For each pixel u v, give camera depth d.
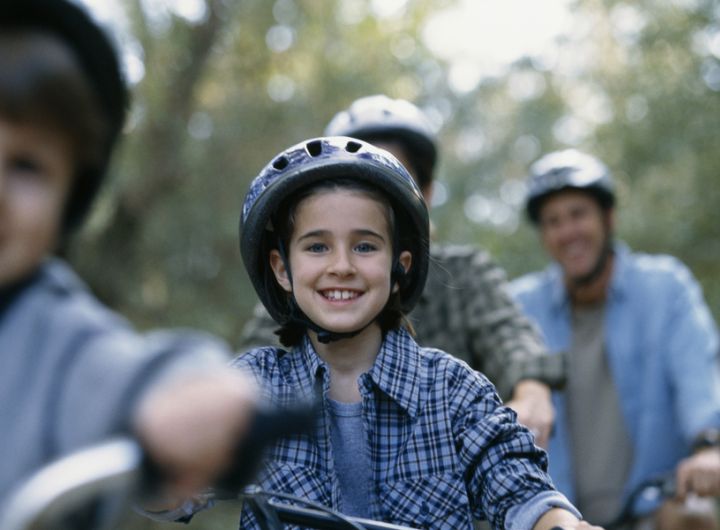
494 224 18.59
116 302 13.88
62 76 1.42
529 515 2.66
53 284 1.53
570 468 5.34
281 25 15.02
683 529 5.02
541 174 5.74
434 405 2.89
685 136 16.20
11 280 1.46
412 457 2.87
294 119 14.63
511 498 2.72
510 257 17.09
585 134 19.00
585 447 5.37
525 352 4.06
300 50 15.16
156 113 13.87
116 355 1.43
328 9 15.20
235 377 1.40
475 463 2.82
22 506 1.28
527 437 2.82
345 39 15.59
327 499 2.84
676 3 17.02
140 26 14.06
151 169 13.88
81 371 1.44
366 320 2.96
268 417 1.37
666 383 5.39
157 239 13.65
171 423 1.33
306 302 2.98
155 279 14.10
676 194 16.38
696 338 5.35
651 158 16.44
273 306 3.14
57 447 1.42
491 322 4.18
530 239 17.12
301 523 2.36
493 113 20.14
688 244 16.02
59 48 1.44
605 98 18.09
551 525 2.62
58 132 1.42
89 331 1.48
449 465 2.85
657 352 5.36
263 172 3.07
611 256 5.59
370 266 2.96
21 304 1.50
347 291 2.95
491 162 19.06
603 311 5.54
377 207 3.00
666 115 16.33
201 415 1.34
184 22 14.47
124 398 1.38
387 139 4.35
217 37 14.56
